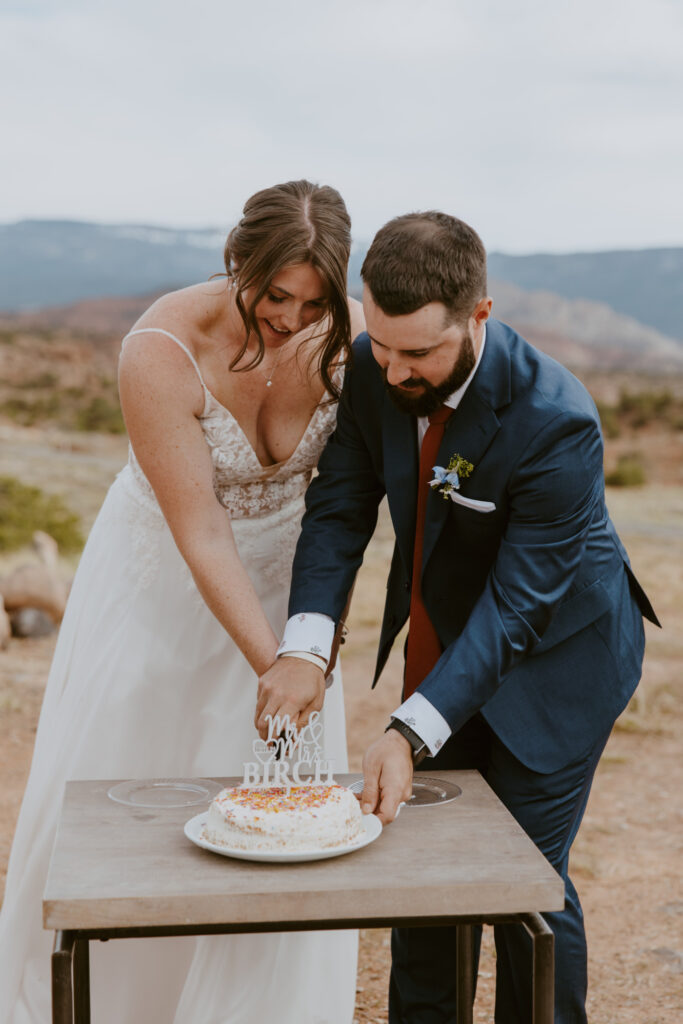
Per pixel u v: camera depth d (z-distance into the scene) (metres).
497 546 2.30
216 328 2.42
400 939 2.47
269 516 2.67
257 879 1.63
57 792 2.53
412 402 2.11
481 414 2.17
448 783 2.12
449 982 2.45
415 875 1.65
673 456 35.25
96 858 1.72
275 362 2.48
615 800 5.31
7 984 2.46
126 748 2.54
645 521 21.34
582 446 2.16
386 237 1.95
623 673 2.37
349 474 2.47
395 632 2.53
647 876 4.27
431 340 1.95
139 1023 2.48
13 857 2.56
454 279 1.92
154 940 2.46
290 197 2.16
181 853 1.74
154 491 2.41
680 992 3.21
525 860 1.72
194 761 2.59
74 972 2.02
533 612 2.11
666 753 6.15
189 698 2.57
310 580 2.34
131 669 2.54
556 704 2.30
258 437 2.57
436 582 2.37
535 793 2.29
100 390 45.66
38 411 40.50
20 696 6.71
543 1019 1.64
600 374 52.25
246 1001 2.37
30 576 8.59
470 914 1.64
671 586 13.18
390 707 7.08
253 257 2.15
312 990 2.44
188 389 2.37
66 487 23.84
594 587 2.33
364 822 1.88
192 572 2.37
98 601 2.61
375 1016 3.02
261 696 2.19
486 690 2.05
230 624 2.33
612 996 3.19
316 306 2.25
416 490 2.33
